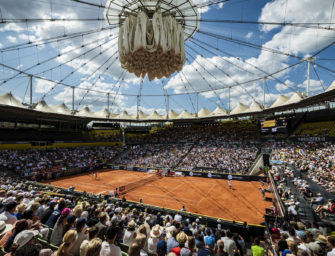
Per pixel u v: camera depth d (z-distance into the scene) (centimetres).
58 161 3784
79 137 5053
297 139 3428
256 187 2520
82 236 461
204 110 4484
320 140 3091
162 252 430
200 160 3678
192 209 1820
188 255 420
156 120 4519
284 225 827
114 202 1652
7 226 488
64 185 2786
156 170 3634
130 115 4797
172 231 646
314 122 3722
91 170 4022
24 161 3394
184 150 4359
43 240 514
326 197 1246
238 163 3322
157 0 1014
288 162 2697
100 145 5356
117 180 3116
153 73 1227
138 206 1559
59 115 3341
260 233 1195
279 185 1781
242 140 4197
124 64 1129
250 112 3434
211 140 4641
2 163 3077
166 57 1079
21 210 609
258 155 3450
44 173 3144
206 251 470
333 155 2486
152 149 4900
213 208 1828
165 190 2494
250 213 1681
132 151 5066
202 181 2959
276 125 3778
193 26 1277
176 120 4528
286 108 3038
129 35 974
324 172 1877
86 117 3741
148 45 955
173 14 1097
